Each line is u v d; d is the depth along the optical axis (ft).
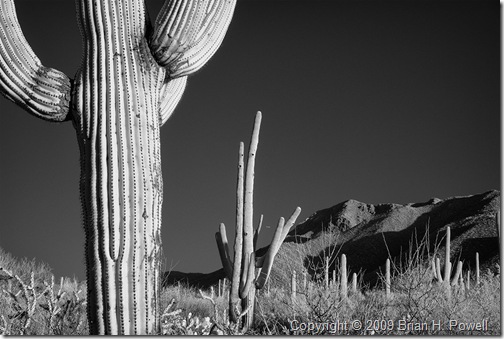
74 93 16.53
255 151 18.39
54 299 18.49
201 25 16.96
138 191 15.83
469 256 164.66
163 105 18.24
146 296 15.58
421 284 22.99
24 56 16.25
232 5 18.01
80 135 16.30
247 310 17.54
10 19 16.24
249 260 17.95
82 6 16.76
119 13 16.67
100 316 15.38
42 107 16.44
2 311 18.78
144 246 15.69
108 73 16.33
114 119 16.02
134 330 15.38
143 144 16.16
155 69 16.88
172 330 18.11
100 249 15.49
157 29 16.70
